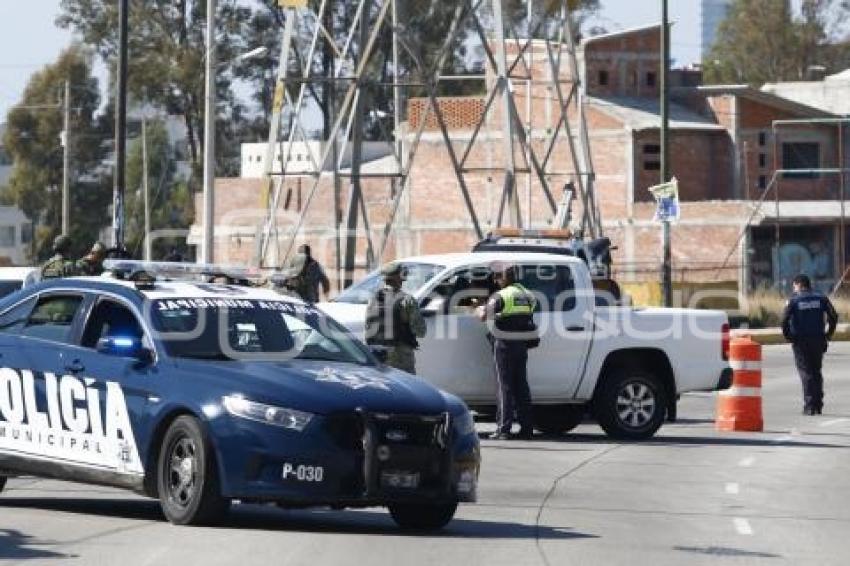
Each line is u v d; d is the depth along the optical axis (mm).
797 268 157000
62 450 35031
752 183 160625
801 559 31547
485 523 35531
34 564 28562
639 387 55125
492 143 154000
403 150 142875
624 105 159500
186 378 32969
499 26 90438
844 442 55562
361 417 32094
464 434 33438
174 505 32938
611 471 45969
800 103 166500
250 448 31781
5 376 36281
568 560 30391
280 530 33375
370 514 37219
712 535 34531
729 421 59219
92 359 34688
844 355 107625
